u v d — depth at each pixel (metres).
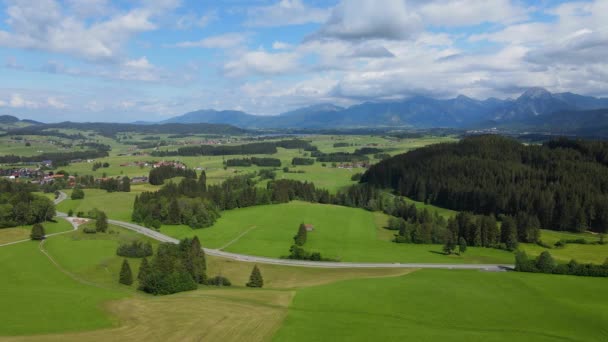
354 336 67.75
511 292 98.94
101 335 63.06
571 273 118.88
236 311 75.75
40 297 80.56
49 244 142.75
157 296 90.69
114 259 124.44
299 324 71.69
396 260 138.38
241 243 159.38
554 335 73.94
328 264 131.50
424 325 75.94
